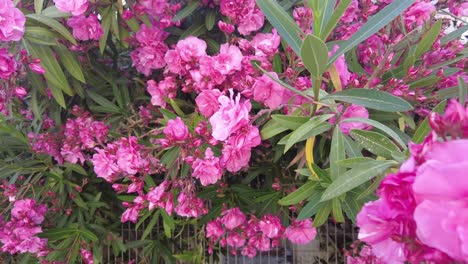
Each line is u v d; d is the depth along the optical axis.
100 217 0.85
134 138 0.58
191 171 0.60
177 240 0.89
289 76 0.53
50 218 0.83
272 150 0.72
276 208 0.71
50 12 0.66
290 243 0.90
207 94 0.56
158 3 0.69
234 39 0.65
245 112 0.49
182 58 0.60
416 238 0.22
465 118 0.21
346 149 0.47
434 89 0.64
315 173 0.48
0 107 0.68
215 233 0.69
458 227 0.18
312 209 0.50
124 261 0.92
